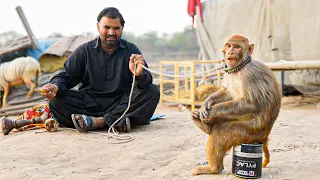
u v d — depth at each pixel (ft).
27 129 22.00
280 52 35.55
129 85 21.56
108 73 21.27
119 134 19.93
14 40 44.91
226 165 14.56
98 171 15.06
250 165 12.80
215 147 13.17
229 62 12.66
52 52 41.47
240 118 13.03
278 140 17.94
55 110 20.80
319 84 33.94
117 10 20.84
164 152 16.90
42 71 41.70
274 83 12.80
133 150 17.21
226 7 40.06
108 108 21.30
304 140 17.90
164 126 21.91
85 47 21.35
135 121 21.02
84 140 18.83
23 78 37.68
